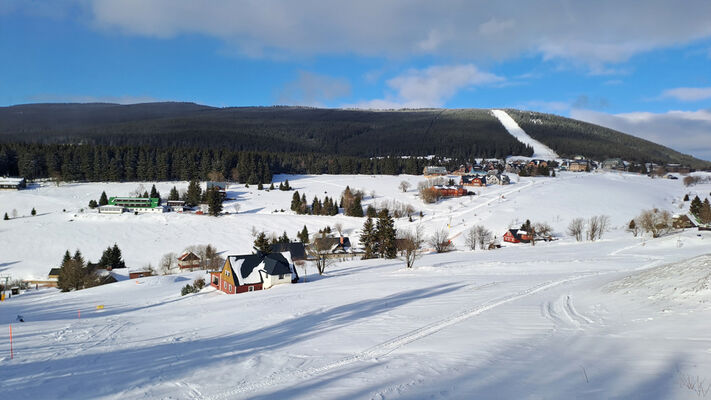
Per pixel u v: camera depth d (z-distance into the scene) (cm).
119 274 8038
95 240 10175
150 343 2441
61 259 9062
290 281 5366
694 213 11538
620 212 12425
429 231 10956
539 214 12281
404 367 1566
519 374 1401
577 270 4534
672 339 1555
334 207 13600
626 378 1264
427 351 1783
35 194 14262
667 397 1102
